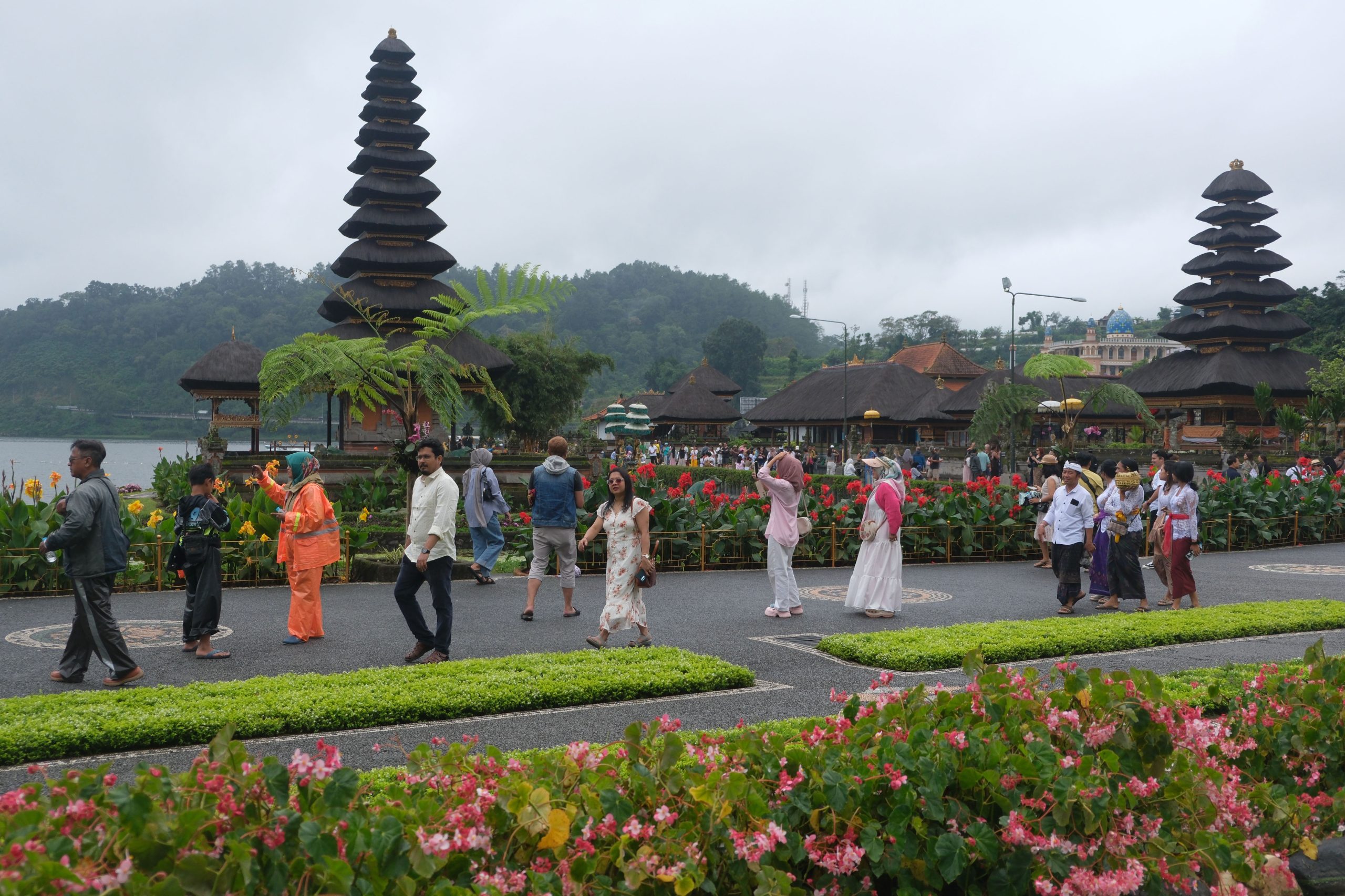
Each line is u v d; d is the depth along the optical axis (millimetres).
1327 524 21406
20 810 2717
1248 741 4781
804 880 3473
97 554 7164
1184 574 11430
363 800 3361
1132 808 3873
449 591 8242
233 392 33812
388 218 34500
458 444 34406
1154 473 20797
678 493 16203
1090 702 4238
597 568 14523
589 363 45812
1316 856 4270
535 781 3365
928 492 27328
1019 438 42406
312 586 9133
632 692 7031
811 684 7590
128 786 2820
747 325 143250
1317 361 51625
